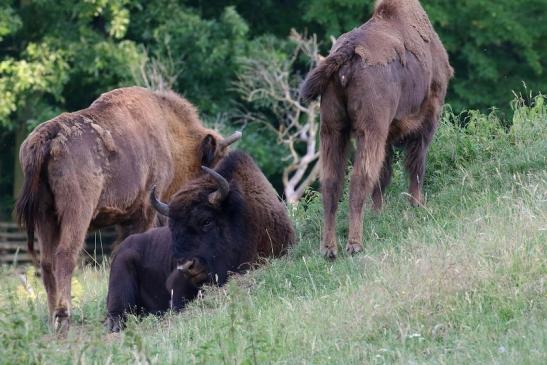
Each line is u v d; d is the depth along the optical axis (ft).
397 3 133.49
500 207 127.85
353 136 127.03
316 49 273.95
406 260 116.06
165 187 148.77
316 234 141.69
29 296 120.26
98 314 133.69
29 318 101.91
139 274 136.26
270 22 323.78
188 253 129.18
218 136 156.15
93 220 136.87
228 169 136.05
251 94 269.85
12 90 277.64
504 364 87.04
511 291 102.12
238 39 291.38
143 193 142.00
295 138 285.02
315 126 261.03
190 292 131.03
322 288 120.06
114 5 279.69
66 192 126.72
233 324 101.86
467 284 104.83
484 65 289.74
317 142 296.51
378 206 138.92
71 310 128.57
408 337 96.07
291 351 98.78
